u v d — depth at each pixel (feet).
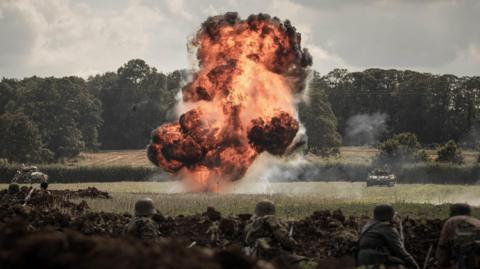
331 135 538.88
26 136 550.77
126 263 29.32
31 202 116.78
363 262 53.88
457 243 54.95
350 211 109.91
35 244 30.17
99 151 646.33
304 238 77.41
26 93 638.53
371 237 54.29
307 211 110.52
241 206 122.62
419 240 76.89
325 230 78.84
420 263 73.97
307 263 54.90
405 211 108.78
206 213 86.53
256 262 34.14
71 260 29.96
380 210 55.42
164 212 109.40
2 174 421.18
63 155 599.57
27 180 355.15
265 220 53.78
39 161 554.87
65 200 124.67
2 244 32.65
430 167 385.29
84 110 639.76
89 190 164.66
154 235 57.72
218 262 32.55
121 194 180.65
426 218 90.63
